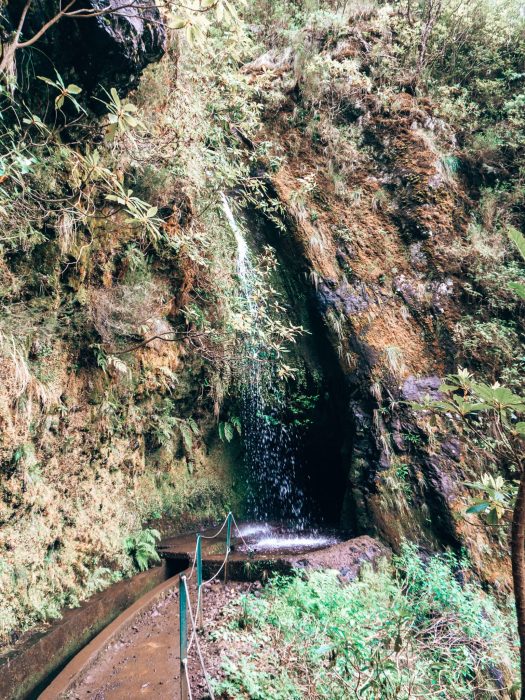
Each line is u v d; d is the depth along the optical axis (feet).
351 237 29.40
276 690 11.66
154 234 12.08
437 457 23.79
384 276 28.63
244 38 22.49
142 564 21.11
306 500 32.48
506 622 17.94
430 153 30.89
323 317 28.07
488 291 27.68
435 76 34.53
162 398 25.12
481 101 33.71
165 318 23.93
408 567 20.08
